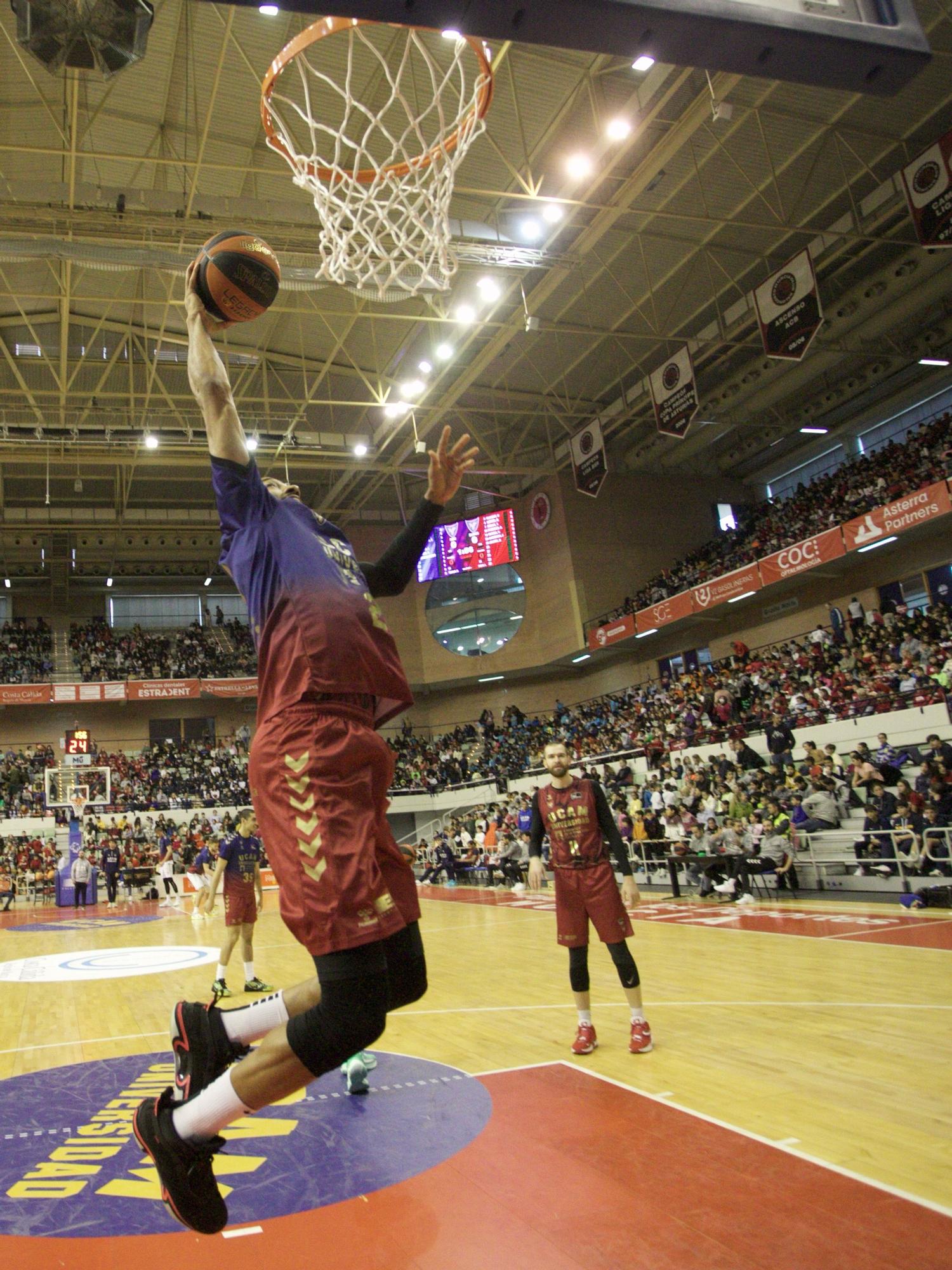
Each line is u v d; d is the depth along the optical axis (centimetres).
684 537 3203
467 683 3397
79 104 1600
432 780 3167
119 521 3156
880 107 1723
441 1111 395
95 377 2578
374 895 182
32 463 2906
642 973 754
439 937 1177
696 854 1471
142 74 1552
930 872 1159
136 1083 482
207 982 879
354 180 1062
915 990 607
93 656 3406
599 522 3131
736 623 2853
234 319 230
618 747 2497
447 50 1445
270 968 954
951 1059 431
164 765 3278
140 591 3684
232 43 1484
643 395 2605
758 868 1368
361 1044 177
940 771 1222
